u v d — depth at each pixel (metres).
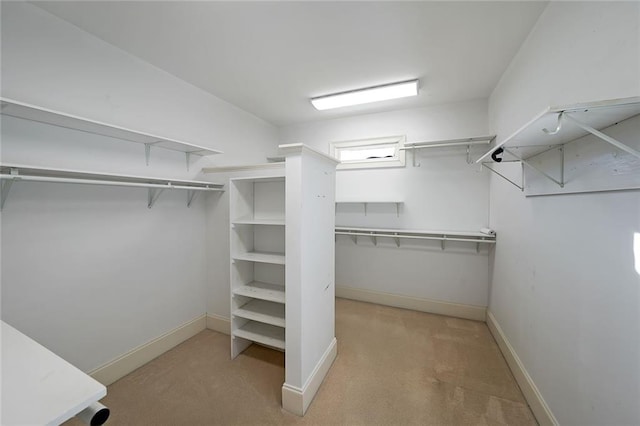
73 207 1.65
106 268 1.83
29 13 1.44
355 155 3.42
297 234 1.56
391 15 1.53
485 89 2.55
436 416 1.54
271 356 2.15
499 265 2.36
